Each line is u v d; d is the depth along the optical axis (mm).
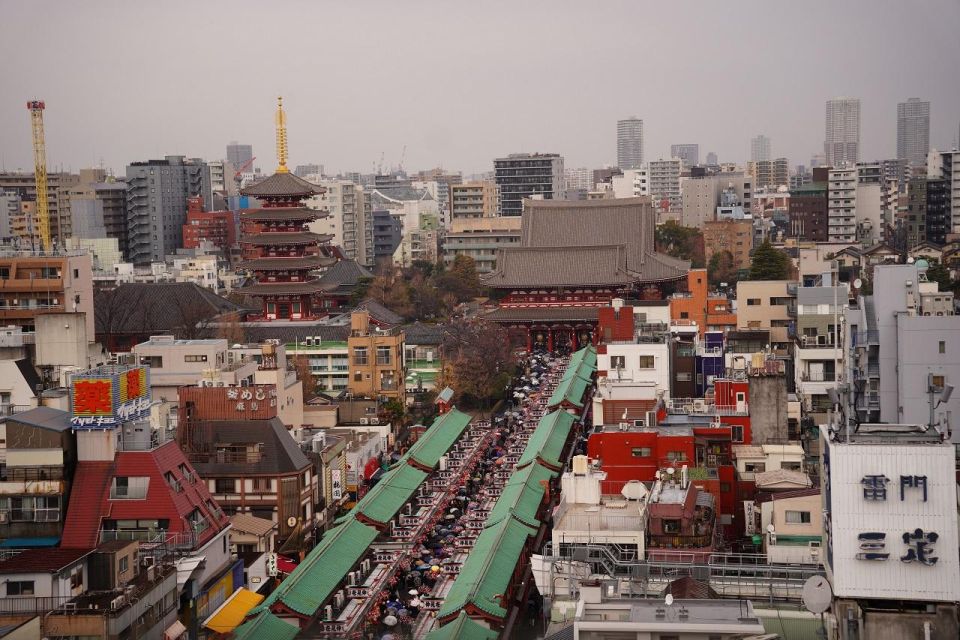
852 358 154750
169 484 126312
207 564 126125
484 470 195000
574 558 106312
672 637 81000
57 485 123500
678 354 178875
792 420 148750
